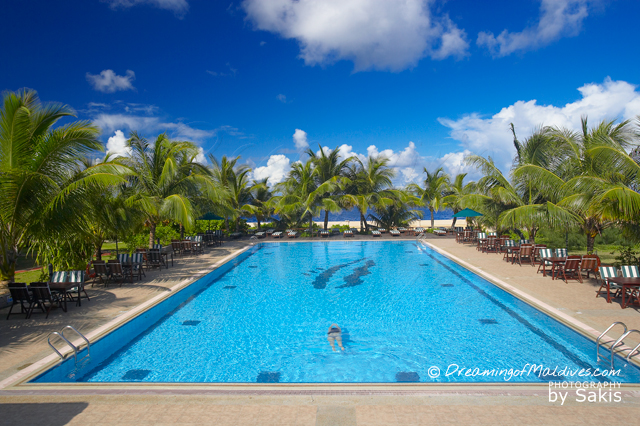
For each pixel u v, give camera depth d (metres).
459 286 11.27
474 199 17.12
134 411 3.98
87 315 7.79
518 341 6.82
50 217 7.86
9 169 7.80
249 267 14.90
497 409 3.96
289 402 4.14
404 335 7.23
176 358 6.29
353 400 4.17
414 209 29.75
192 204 17.47
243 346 6.80
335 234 26.77
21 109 7.91
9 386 4.72
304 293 10.66
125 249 18.52
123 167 9.10
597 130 10.87
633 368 5.33
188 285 10.85
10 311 7.52
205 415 3.88
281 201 26.20
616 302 8.21
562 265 11.29
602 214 9.65
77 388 4.61
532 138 14.34
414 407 4.02
